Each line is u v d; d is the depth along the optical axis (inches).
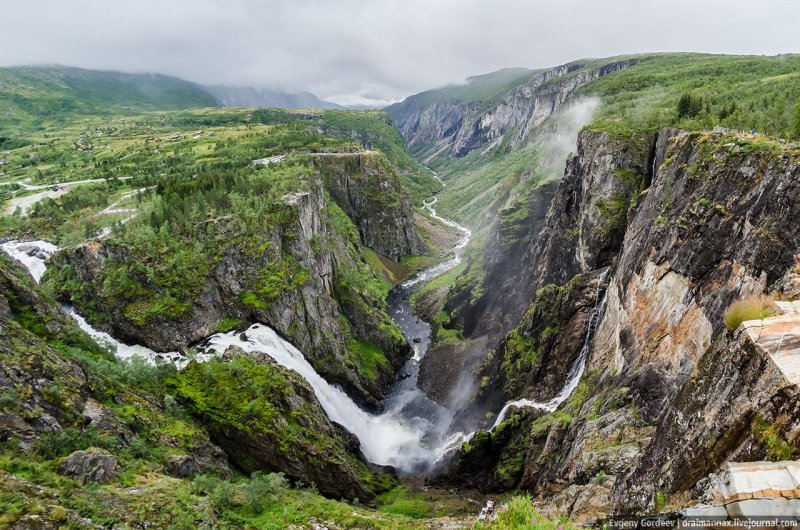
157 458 1691.7
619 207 2731.3
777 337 628.4
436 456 2824.8
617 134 2888.8
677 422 783.7
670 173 2060.8
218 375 2335.1
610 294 2300.7
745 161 1545.3
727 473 548.4
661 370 1587.1
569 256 3171.8
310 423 2399.1
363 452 2819.9
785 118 2038.6
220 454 1998.0
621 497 927.0
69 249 2829.7
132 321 2559.1
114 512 1275.8
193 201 3280.0
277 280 2997.0
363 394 3292.3
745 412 621.6
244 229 3061.0
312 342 3147.1
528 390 2618.1
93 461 1400.1
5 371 1515.7
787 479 506.9
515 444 2341.3
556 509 1487.5
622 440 1540.4
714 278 1486.2
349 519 1688.0
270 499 1692.9
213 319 2758.4
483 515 1895.9
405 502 2268.7
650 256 1921.8
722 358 710.5
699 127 2365.9
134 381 2086.6
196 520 1378.0
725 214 1526.8
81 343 2144.4
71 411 1583.4
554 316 2704.2
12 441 1349.7
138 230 2869.1
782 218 1277.1
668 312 1684.3
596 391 2011.6
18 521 1102.4
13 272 2153.1
